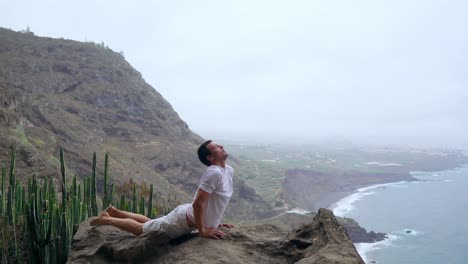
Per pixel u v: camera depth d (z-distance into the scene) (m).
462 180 170.75
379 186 148.88
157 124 77.94
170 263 5.37
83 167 46.22
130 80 83.56
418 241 71.69
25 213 8.56
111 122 69.81
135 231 5.95
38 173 27.05
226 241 5.73
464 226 84.06
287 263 5.50
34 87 63.22
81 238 6.48
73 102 67.56
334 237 5.34
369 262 57.66
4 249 8.67
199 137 89.12
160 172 63.56
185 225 5.69
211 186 5.44
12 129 30.88
